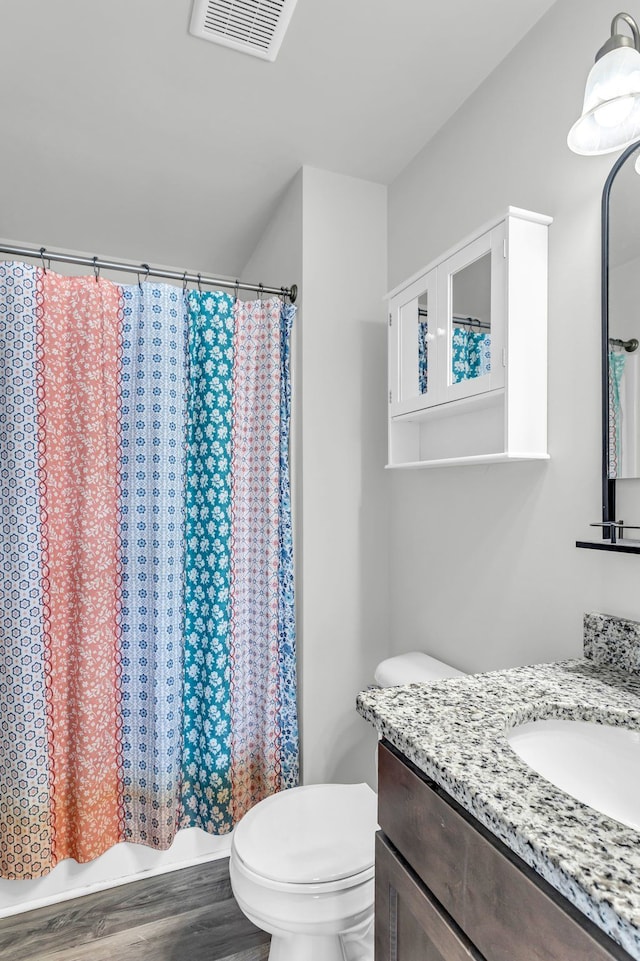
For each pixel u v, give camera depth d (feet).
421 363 5.07
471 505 4.98
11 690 4.85
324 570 6.11
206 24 4.13
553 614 4.04
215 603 5.56
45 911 4.97
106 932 4.73
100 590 5.18
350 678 6.24
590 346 3.72
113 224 7.49
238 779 5.74
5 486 4.87
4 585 4.86
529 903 1.84
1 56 4.44
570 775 2.78
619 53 2.76
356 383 6.32
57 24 4.13
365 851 3.85
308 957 3.76
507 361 3.86
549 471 4.06
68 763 5.16
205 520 5.62
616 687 3.14
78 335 5.12
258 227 7.59
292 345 6.12
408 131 5.54
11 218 7.31
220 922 4.83
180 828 5.60
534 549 4.21
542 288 4.02
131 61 4.52
